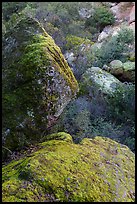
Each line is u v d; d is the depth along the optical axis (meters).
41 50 2.34
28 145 2.16
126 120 4.30
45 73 2.26
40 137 2.24
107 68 5.70
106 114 4.37
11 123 2.16
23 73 2.28
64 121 3.44
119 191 1.78
